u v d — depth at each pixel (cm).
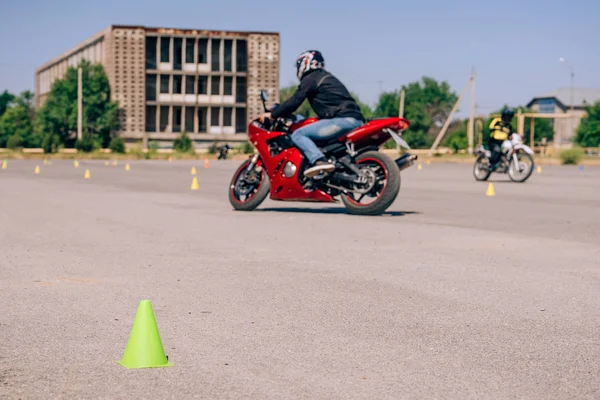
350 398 371
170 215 1213
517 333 498
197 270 719
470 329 507
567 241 935
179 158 6675
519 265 757
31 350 451
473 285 655
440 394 378
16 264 747
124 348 456
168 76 8656
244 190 1304
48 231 1002
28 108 11688
